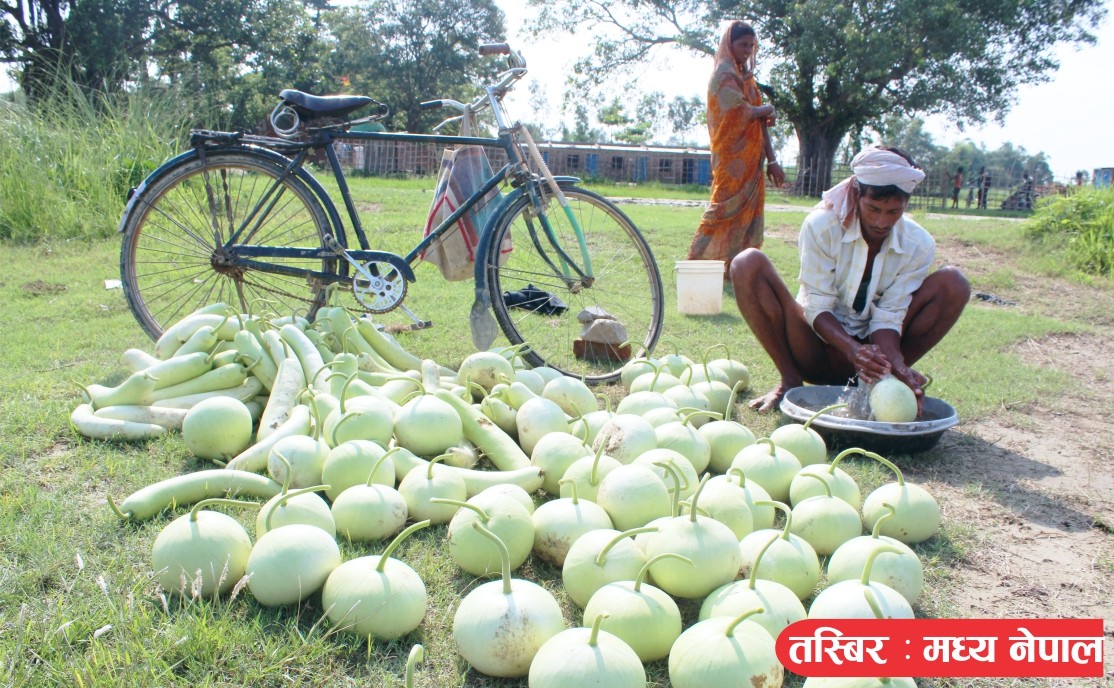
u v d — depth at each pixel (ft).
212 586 6.39
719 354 15.16
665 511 7.63
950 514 8.77
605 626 5.76
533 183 13.35
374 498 7.51
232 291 15.99
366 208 31.91
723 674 5.19
